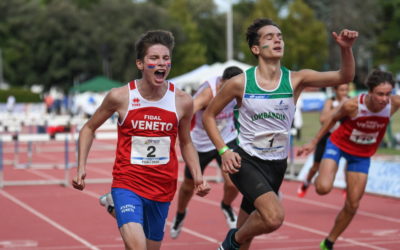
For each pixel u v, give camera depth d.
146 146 11.14
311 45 119.06
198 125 17.95
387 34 150.50
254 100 11.71
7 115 54.84
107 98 11.14
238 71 16.50
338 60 143.12
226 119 17.52
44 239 18.61
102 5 138.75
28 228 20.41
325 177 16.34
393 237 18.55
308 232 19.41
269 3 118.94
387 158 39.22
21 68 144.25
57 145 57.31
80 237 18.88
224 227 20.41
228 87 11.88
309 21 119.56
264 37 11.61
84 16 138.50
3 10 147.25
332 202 25.45
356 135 16.00
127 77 135.50
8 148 54.25
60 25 136.88
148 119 11.06
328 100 23.03
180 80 55.12
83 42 135.62
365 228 19.92
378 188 26.89
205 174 35.88
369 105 15.59
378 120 15.77
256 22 11.84
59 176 34.84
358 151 16.09
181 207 17.98
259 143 11.98
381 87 15.25
